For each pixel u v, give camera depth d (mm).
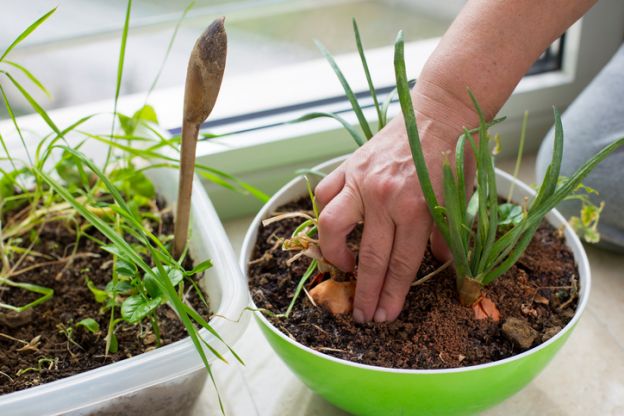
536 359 829
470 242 950
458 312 876
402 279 850
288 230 970
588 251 1151
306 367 846
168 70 1255
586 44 1205
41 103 1214
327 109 1203
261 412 978
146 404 856
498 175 994
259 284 923
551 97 1240
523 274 919
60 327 912
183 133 813
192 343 837
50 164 1080
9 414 789
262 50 1292
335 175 859
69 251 1009
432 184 820
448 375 802
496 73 816
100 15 1214
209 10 1238
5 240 1010
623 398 974
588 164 797
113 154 1068
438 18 1344
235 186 1191
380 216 817
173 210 1042
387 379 811
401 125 842
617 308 1076
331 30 1326
